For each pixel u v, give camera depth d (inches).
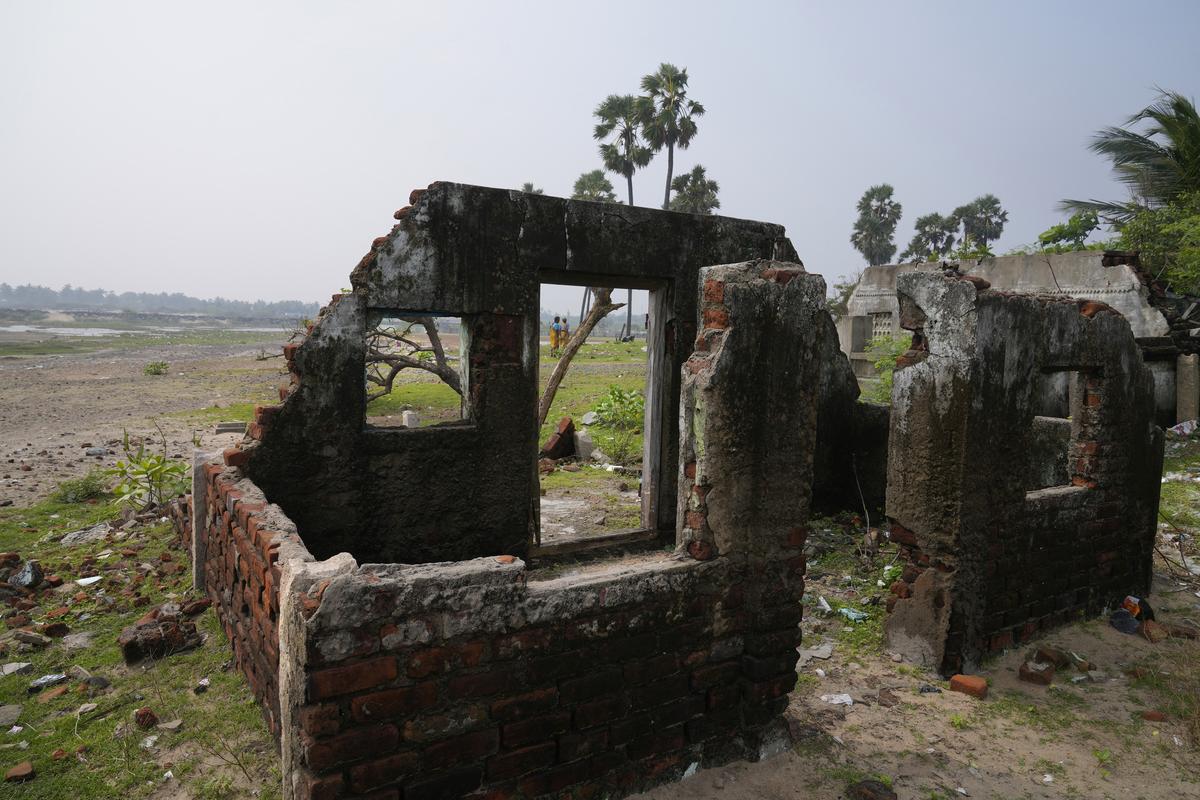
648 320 238.5
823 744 141.3
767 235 248.5
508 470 209.3
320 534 185.3
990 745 143.1
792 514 133.3
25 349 1567.4
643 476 241.8
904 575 177.0
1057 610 194.2
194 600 193.5
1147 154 621.9
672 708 124.7
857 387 293.4
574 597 110.6
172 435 476.7
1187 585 229.6
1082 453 201.2
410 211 186.5
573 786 115.3
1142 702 159.2
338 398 183.6
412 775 100.3
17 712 145.5
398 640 95.9
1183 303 531.2
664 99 1434.5
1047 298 180.5
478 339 201.2
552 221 206.4
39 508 292.7
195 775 125.6
